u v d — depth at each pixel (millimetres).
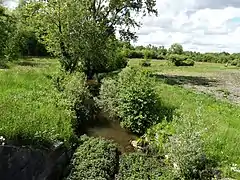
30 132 11609
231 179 10133
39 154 11109
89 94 22703
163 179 10883
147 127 16172
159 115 16609
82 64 33531
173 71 55562
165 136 13711
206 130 12484
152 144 13961
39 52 63469
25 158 10766
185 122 12242
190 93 26062
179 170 10875
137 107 16531
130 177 11422
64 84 20609
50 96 17953
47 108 14992
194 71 58812
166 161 12086
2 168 10305
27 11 31000
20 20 36531
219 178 10266
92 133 16344
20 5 35969
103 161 12227
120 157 13250
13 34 37531
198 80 42406
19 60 45062
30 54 62406
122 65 39906
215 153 11812
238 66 85000
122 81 21000
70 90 19203
